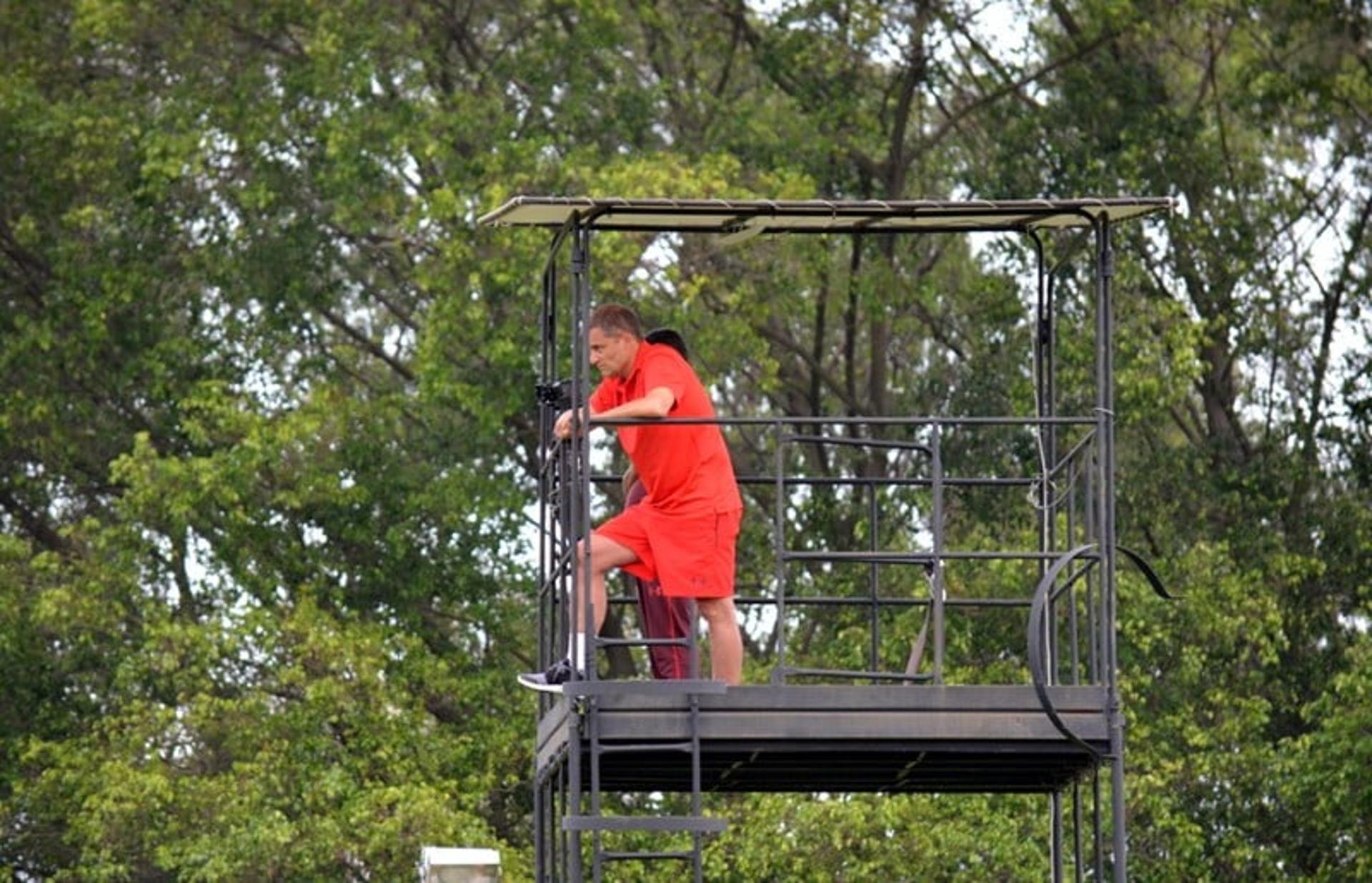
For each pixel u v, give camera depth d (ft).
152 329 346.74
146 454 318.24
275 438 315.58
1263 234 351.46
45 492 361.51
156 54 351.05
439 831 290.35
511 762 317.42
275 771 297.74
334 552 338.75
